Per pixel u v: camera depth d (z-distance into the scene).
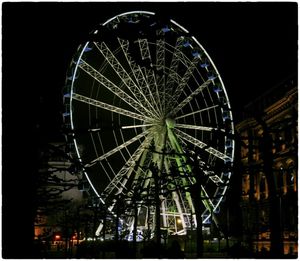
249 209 81.75
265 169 34.81
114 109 57.75
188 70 61.31
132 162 57.19
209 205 60.50
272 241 33.41
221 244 64.56
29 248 14.27
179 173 52.41
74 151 53.06
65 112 54.28
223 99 61.66
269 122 76.62
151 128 58.84
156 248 35.97
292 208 61.06
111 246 56.97
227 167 43.69
